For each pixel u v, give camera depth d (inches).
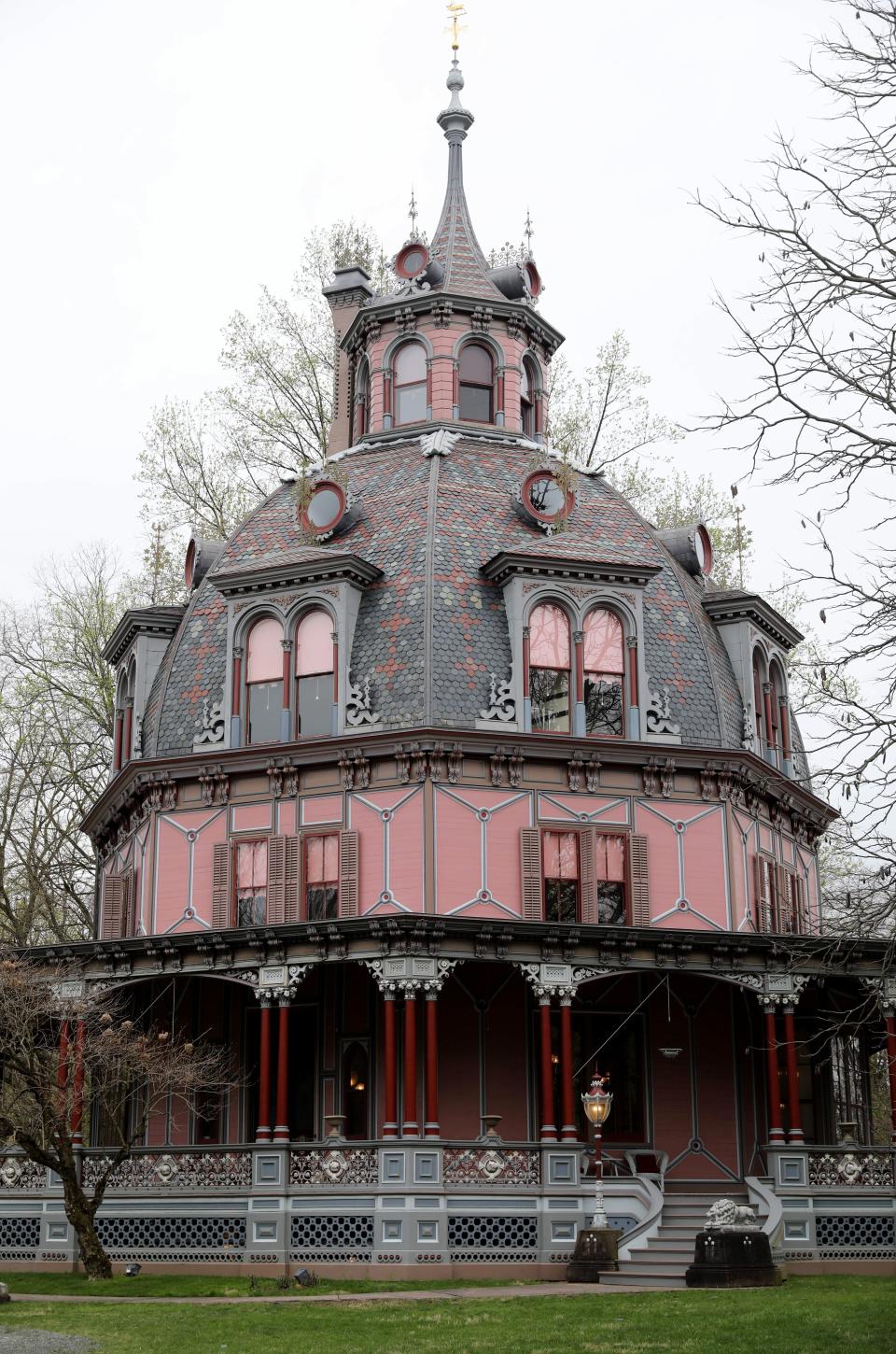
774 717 1528.1
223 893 1347.2
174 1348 753.0
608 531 1502.2
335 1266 1113.4
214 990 1357.0
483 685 1330.0
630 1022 1337.4
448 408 1630.2
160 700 1445.6
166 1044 1304.1
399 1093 1266.0
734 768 1376.7
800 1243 1180.5
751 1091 1346.0
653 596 1450.5
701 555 1585.9
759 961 1250.0
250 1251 1140.5
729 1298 922.1
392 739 1300.4
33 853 1829.5
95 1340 780.0
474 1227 1133.7
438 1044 1279.5
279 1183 1150.3
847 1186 1218.0
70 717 1905.8
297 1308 914.1
